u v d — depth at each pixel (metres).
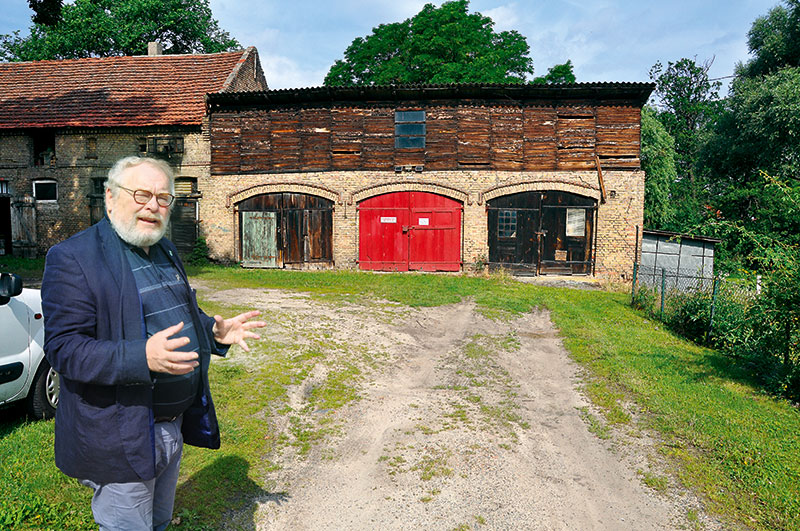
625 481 4.86
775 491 4.61
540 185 17.70
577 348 9.33
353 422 5.83
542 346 9.56
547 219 17.89
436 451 5.24
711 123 35.94
